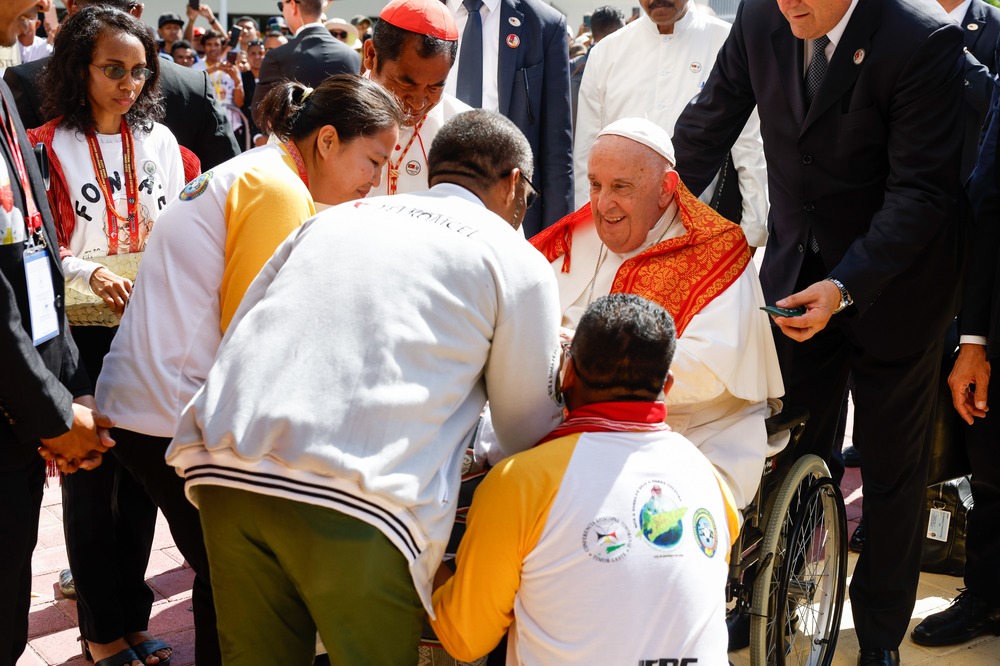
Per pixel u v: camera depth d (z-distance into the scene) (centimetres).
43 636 319
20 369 198
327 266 186
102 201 298
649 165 269
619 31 484
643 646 180
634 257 280
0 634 214
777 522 269
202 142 370
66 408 207
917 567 315
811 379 326
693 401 263
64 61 291
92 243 298
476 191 207
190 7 1056
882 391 307
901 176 281
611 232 278
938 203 279
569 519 184
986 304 313
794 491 276
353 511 171
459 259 187
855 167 294
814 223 306
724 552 195
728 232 273
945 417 343
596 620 180
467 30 415
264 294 193
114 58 288
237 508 178
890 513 310
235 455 173
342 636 176
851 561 396
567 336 237
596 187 274
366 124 226
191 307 221
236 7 1611
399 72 293
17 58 534
